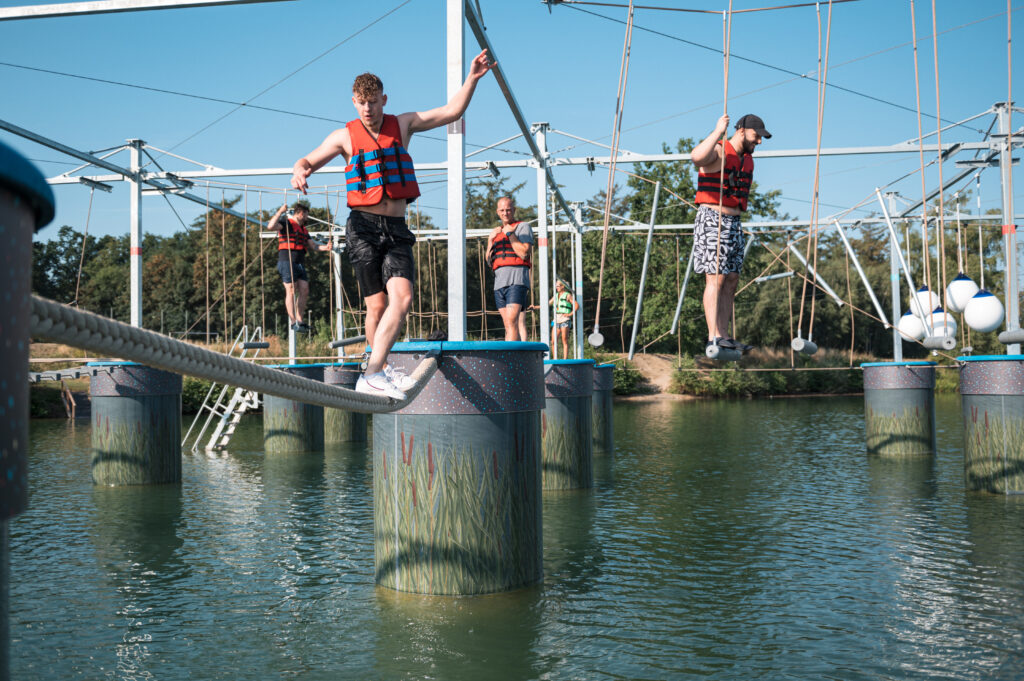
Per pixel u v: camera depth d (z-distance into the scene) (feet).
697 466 55.77
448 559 25.23
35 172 4.81
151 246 239.09
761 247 169.07
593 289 134.41
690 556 30.76
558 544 32.83
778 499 42.55
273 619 23.84
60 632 23.06
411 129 17.03
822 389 154.81
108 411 48.83
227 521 38.24
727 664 20.12
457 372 24.70
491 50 31.55
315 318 141.28
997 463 42.65
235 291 151.23
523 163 53.42
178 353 10.33
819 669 19.77
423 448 25.09
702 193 19.92
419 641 21.70
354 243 16.92
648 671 19.70
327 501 43.27
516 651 20.97
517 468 25.63
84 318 8.46
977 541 32.32
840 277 176.45
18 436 4.78
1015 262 45.03
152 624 23.63
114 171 54.19
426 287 122.31
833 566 29.09
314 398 13.69
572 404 46.29
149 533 35.70
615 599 25.30
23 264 4.83
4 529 5.35
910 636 21.95
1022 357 42.11
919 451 58.65
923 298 57.77
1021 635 21.89
